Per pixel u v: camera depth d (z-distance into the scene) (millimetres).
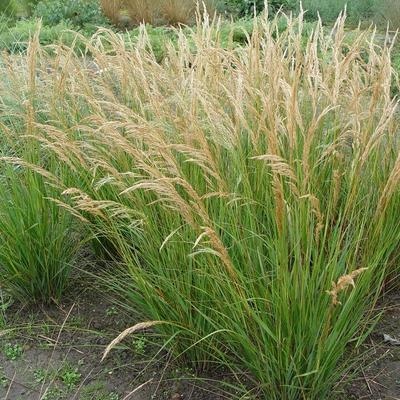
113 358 3270
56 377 3188
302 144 3113
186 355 3150
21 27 10336
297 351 2596
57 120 3643
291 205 2723
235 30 9617
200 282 2879
